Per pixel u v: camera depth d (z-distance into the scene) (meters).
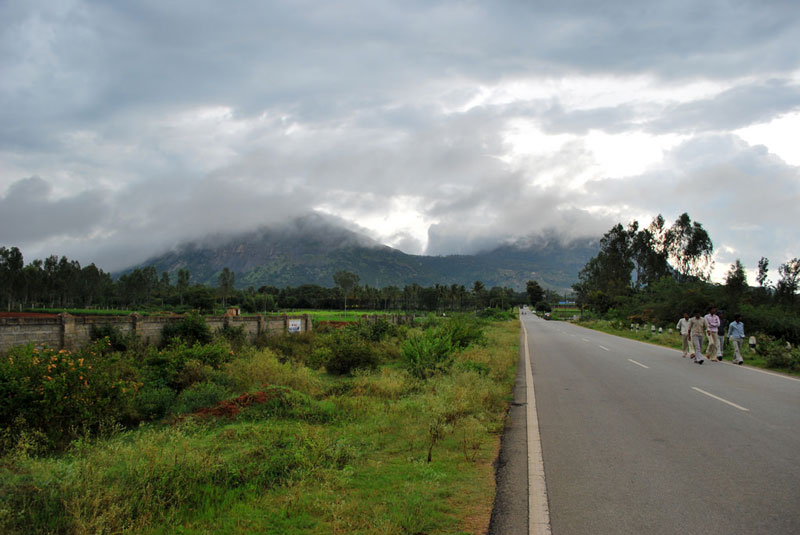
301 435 6.87
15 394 7.44
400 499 4.64
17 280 76.06
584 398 10.02
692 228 62.44
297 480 5.20
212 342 17.42
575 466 5.66
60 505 4.24
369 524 4.03
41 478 4.57
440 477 5.28
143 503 4.36
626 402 9.52
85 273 102.62
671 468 5.53
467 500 4.69
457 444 6.68
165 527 4.04
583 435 7.05
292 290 141.75
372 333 23.95
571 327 51.22
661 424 7.66
